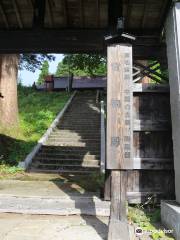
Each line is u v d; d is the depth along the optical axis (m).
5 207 3.78
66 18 4.01
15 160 6.46
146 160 3.90
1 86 8.15
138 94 4.04
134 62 4.38
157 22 4.07
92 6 3.86
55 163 6.56
